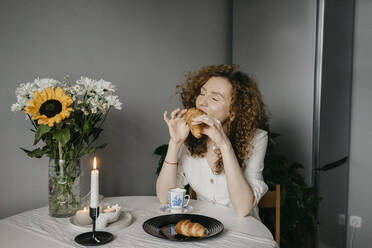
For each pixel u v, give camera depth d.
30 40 1.64
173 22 2.36
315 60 2.44
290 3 2.56
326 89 2.50
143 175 2.22
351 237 3.03
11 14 1.57
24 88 1.35
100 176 1.98
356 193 3.01
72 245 1.09
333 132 2.66
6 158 1.60
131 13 2.09
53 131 1.32
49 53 1.71
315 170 2.46
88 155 1.90
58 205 1.36
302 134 2.52
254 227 1.29
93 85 1.43
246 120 1.66
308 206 2.32
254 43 2.78
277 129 2.66
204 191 1.72
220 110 1.71
